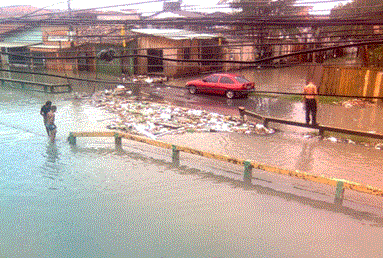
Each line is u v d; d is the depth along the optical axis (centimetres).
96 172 877
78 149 1066
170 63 2738
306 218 660
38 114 1534
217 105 1775
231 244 570
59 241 574
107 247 557
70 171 880
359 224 638
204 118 1478
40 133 1235
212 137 1203
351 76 1725
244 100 1922
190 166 938
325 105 1681
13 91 2200
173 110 1623
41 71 2975
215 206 704
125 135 1083
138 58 2783
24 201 713
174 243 571
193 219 648
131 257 531
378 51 1823
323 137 1201
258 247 560
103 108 1662
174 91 2211
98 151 1053
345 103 1695
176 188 788
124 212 673
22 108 1658
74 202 712
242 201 729
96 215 659
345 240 580
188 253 542
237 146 1097
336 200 729
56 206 694
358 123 1339
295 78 2884
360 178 830
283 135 1234
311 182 838
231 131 1280
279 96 1988
